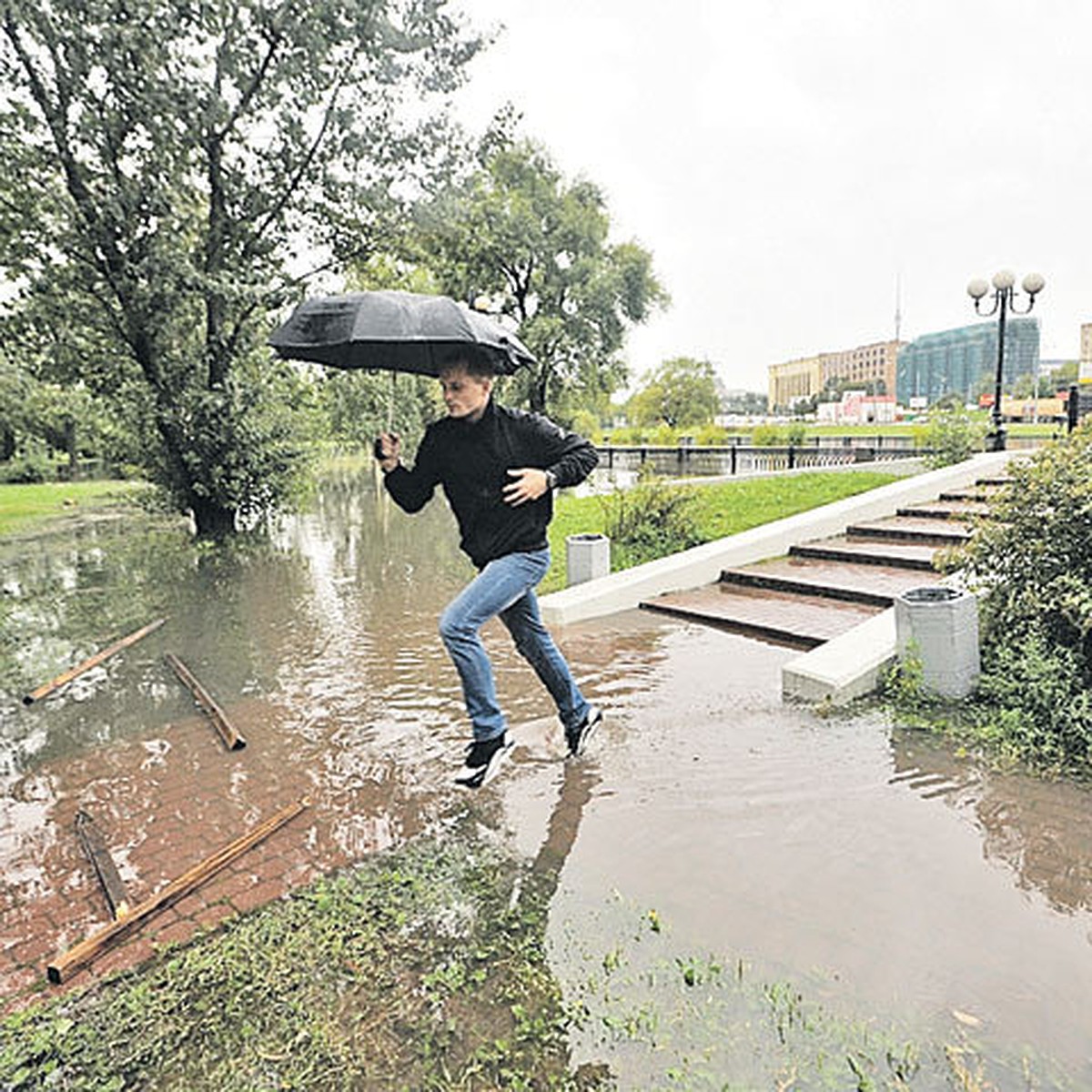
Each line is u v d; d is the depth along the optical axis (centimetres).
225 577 1062
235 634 742
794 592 767
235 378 1427
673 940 258
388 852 328
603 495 1673
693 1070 204
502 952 257
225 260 1398
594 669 572
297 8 1300
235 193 1385
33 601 945
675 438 2981
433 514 1872
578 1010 228
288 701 538
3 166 1205
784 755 404
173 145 1276
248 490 1477
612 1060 209
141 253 1285
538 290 3069
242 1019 232
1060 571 456
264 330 1451
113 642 736
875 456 1838
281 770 421
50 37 1147
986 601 497
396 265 1700
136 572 1130
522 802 365
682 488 1257
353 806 372
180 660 659
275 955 260
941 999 226
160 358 1389
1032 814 335
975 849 308
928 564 766
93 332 1383
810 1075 201
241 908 292
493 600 352
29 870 330
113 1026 232
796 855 307
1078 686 425
